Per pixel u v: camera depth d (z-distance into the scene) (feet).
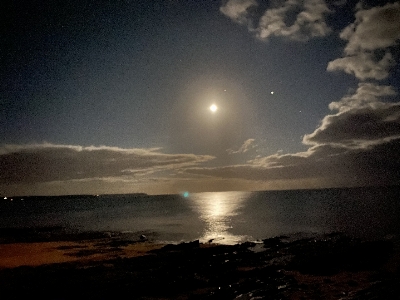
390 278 62.28
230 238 125.49
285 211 261.85
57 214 306.76
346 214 205.26
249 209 312.71
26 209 414.82
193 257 78.18
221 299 50.29
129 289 52.85
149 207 428.56
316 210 254.06
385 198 363.56
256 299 51.06
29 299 49.06
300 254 82.79
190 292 53.93
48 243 110.73
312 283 59.72
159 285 54.85
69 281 56.44
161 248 91.91
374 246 86.58
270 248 93.35
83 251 91.81
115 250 93.50
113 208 424.46
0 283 55.77
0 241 116.26
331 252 79.77
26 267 68.74
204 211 301.02
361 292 54.13
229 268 69.15
